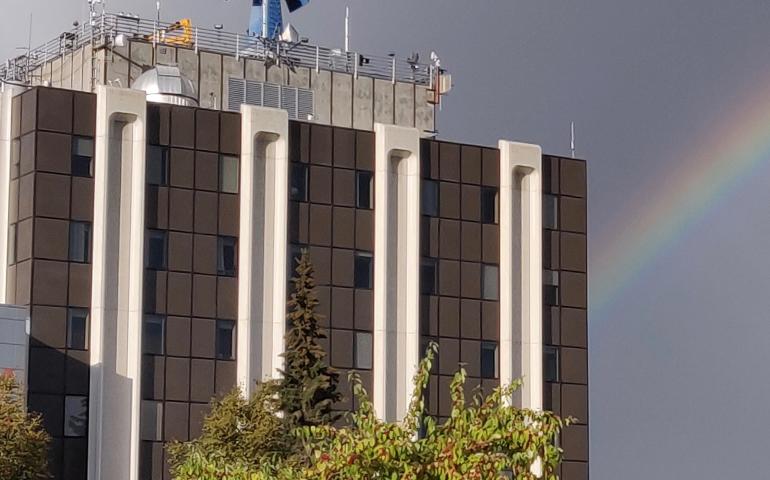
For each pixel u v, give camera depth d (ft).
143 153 601.21
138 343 591.37
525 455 236.22
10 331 539.29
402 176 654.94
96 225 593.01
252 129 621.31
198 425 600.80
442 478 232.73
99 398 583.99
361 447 234.38
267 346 616.80
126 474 584.81
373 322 642.63
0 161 602.85
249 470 258.57
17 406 471.62
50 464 573.74
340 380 630.74
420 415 246.06
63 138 595.47
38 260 585.22
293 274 627.46
